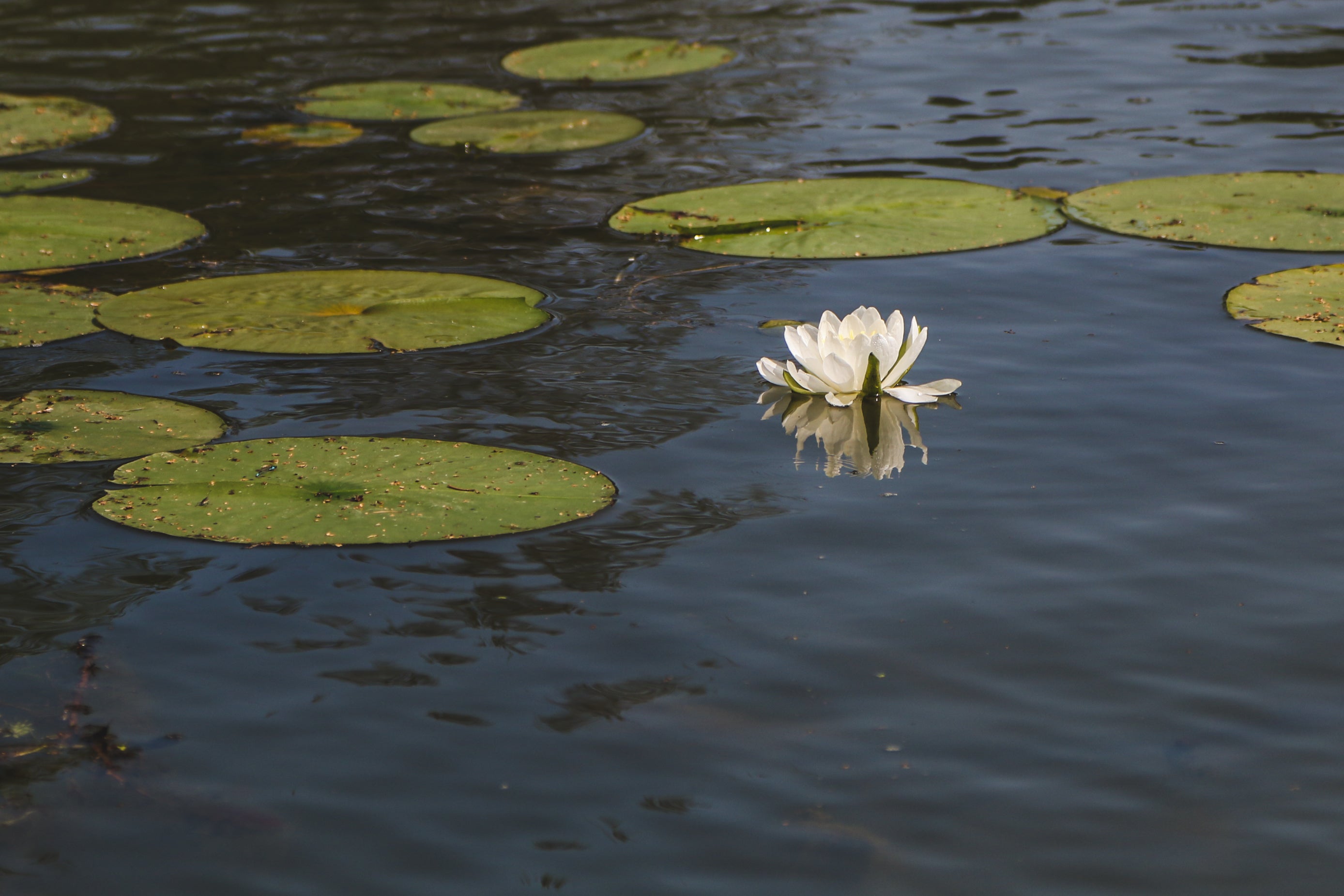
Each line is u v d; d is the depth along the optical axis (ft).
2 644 10.43
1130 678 9.73
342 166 27.89
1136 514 12.22
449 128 30.86
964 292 19.12
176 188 26.13
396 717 9.52
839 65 36.47
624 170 27.02
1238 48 36.04
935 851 8.10
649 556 11.77
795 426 14.75
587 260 21.31
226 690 9.86
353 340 17.40
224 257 21.61
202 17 44.83
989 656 10.07
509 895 7.82
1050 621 10.52
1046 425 14.42
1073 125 29.17
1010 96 32.24
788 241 21.70
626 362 16.85
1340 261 19.52
